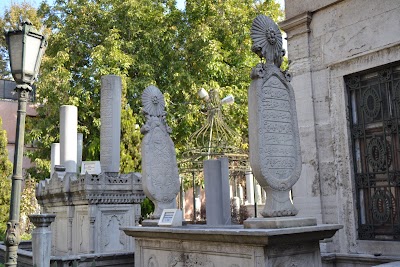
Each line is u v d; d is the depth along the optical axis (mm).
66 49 19406
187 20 20734
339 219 7336
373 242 6848
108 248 9242
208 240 5180
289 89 5293
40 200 11102
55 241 10391
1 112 24094
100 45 18984
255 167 4934
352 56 7301
